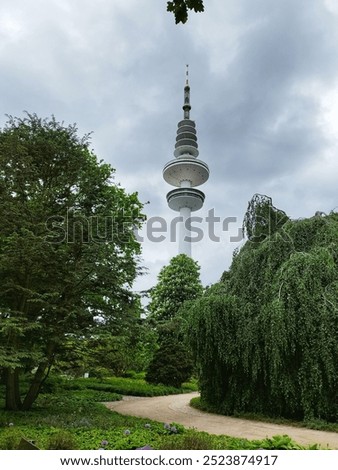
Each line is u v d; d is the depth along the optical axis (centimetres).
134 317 1262
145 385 2442
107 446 651
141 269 1323
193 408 1553
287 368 1186
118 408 1526
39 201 1220
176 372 2594
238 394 1354
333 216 1485
